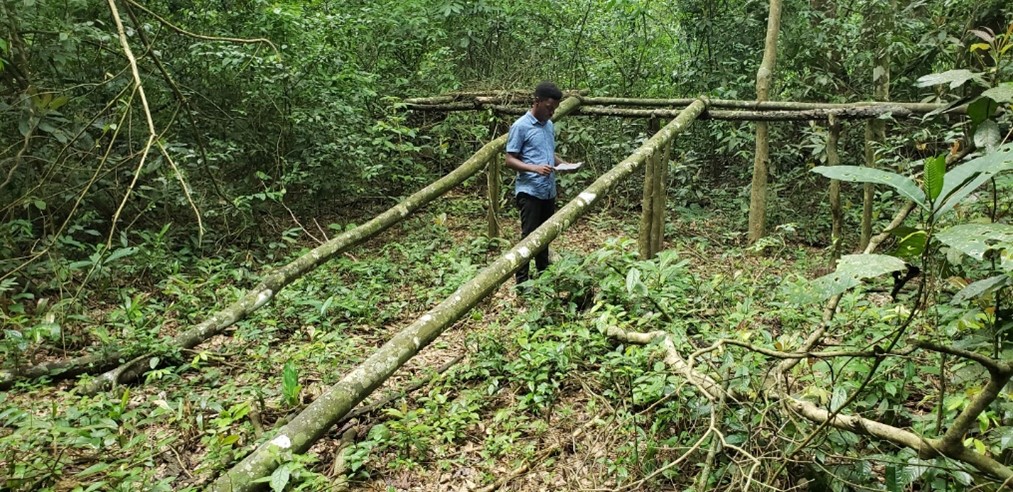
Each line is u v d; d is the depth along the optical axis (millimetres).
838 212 5430
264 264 5688
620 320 3742
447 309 3295
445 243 6391
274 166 6887
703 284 4281
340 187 7102
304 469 2510
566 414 3109
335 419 2729
